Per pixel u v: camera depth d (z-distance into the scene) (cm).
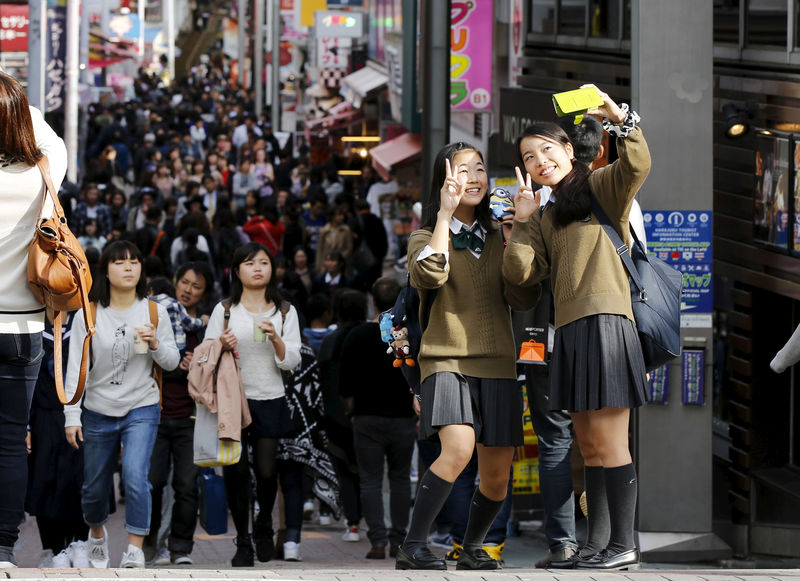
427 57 3519
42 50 7506
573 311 1698
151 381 2419
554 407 1731
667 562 2548
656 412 2566
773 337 2866
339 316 2925
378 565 2681
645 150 1652
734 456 2902
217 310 2620
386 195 7356
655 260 1769
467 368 1756
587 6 3684
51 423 2525
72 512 2544
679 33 2530
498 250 1786
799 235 2655
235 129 12550
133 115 13750
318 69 11238
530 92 3878
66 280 1619
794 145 2667
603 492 1809
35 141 1630
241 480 2650
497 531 2477
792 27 2695
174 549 2686
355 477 3058
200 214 5372
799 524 2747
